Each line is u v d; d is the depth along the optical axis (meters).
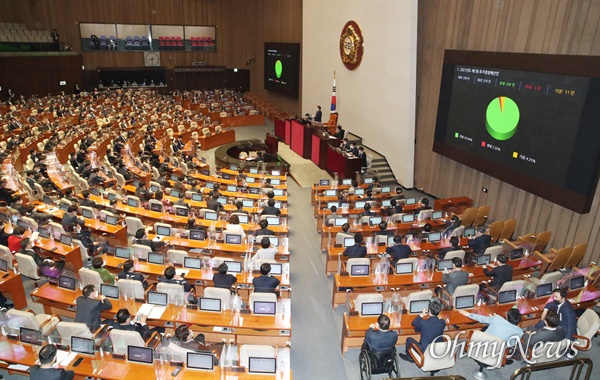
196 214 14.59
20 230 11.35
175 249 11.60
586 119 11.66
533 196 14.20
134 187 16.61
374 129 22.62
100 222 13.10
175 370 6.88
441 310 8.93
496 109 14.73
